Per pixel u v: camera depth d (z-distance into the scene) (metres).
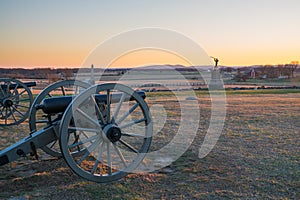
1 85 7.32
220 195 3.22
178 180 3.66
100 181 3.41
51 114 3.95
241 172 3.92
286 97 14.39
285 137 5.88
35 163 4.25
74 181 3.60
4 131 6.66
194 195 3.22
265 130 6.56
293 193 3.27
